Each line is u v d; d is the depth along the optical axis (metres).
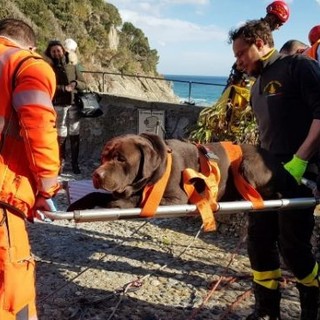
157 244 5.43
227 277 4.61
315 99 3.13
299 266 3.38
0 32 2.79
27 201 2.63
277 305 3.57
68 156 9.12
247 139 5.48
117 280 4.53
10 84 2.57
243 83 5.55
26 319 2.67
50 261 4.90
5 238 2.56
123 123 8.89
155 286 4.42
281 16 4.73
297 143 3.33
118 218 2.73
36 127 2.50
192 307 4.07
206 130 5.77
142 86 38.56
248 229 3.53
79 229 5.84
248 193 3.09
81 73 8.42
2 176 2.58
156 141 2.85
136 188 2.79
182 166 2.94
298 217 3.28
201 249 5.31
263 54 3.33
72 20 42.97
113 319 3.85
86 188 3.01
